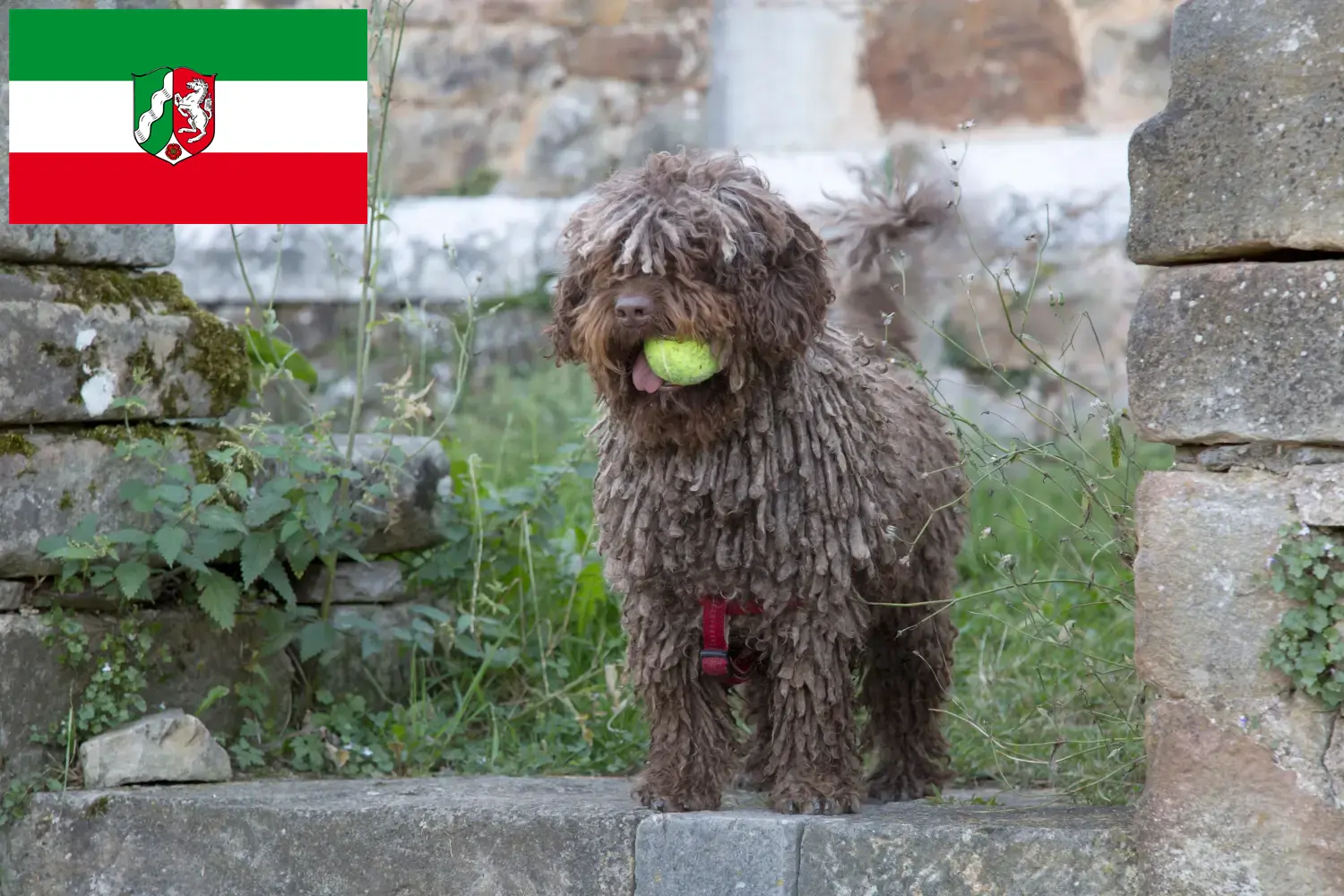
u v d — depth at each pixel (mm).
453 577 7996
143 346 6652
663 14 12992
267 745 7047
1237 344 4680
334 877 5781
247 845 5898
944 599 6438
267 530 6953
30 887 6141
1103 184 12094
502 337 12688
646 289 5160
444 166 13234
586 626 8344
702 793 5703
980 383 12055
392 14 8906
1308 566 4555
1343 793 4551
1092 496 5922
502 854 5594
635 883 5422
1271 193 4594
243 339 7195
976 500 10414
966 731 7383
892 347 6914
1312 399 4566
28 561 6242
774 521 5395
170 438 6797
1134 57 12461
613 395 5371
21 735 6180
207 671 6863
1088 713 6605
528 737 7738
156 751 6422
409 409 7547
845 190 12195
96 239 6625
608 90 13094
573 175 13125
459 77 13195
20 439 6223
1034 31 12578
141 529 6648
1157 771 4836
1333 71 4516
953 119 12719
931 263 11961
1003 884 5008
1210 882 4707
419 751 7207
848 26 12844
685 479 5391
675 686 5727
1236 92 4664
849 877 5152
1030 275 12039
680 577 5531
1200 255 4777
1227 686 4699
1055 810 5512
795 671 5574
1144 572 4859
